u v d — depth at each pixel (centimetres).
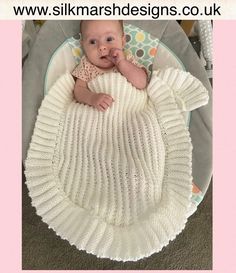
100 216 105
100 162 110
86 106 119
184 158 110
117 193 106
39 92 122
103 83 119
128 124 115
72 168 111
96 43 123
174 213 104
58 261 137
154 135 112
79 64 128
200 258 136
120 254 100
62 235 103
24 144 116
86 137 114
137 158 108
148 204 104
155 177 107
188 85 119
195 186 113
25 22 135
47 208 107
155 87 120
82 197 108
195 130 118
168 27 127
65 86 125
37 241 139
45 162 114
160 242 100
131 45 129
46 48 125
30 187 110
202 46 127
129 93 118
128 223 104
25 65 124
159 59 128
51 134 117
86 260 136
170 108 116
